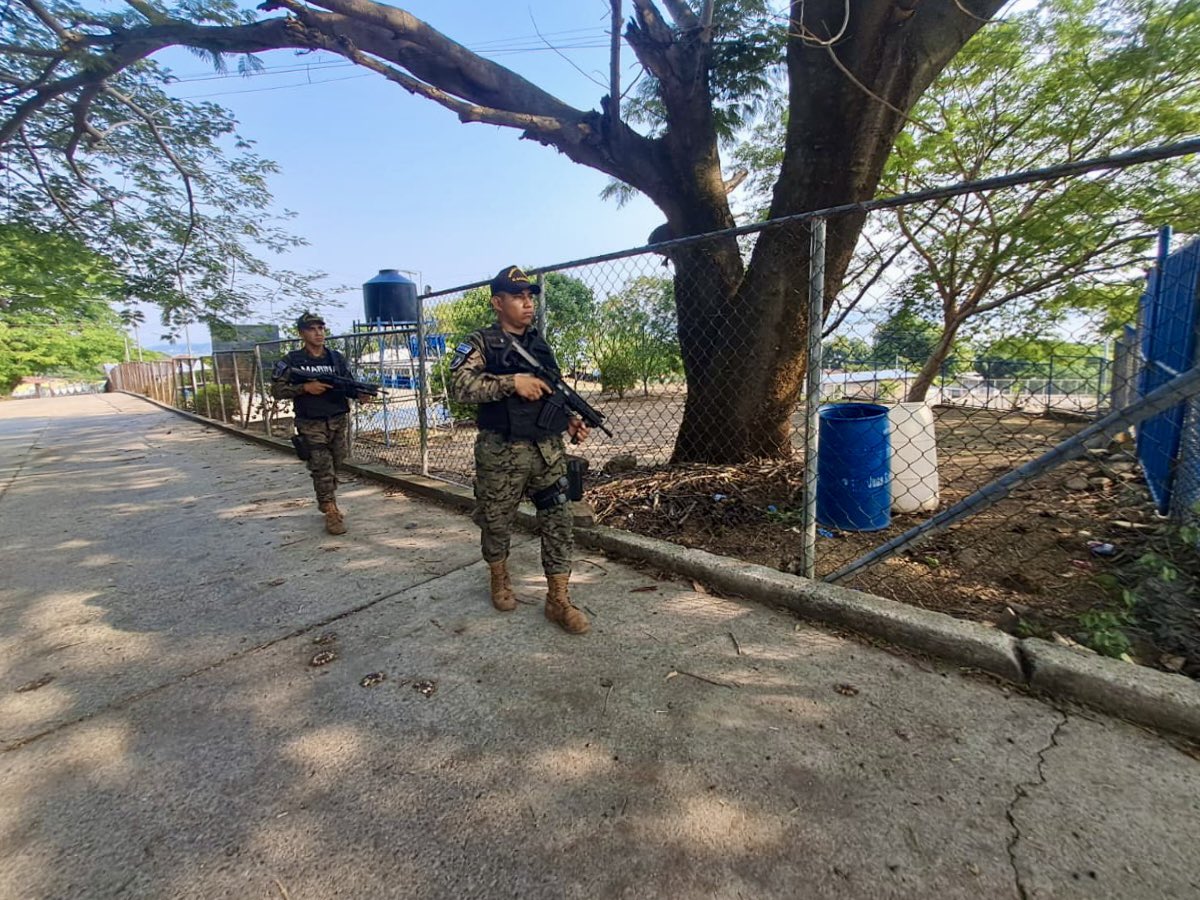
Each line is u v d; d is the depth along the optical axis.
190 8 6.88
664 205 5.53
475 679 2.36
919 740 1.87
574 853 1.52
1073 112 6.45
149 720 2.19
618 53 4.96
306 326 4.40
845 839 1.52
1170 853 1.43
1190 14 5.16
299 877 1.49
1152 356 3.87
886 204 2.38
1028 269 5.11
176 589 3.50
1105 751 1.79
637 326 5.68
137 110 8.48
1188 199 4.70
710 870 1.46
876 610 2.50
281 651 2.68
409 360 8.45
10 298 10.38
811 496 2.82
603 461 6.46
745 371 4.89
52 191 8.88
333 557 3.93
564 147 5.55
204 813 1.72
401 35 5.11
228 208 10.79
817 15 3.93
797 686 2.20
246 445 9.57
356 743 2.01
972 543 3.43
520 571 3.52
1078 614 2.50
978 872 1.41
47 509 5.73
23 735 2.13
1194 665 2.08
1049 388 3.11
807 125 4.18
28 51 5.87
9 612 3.25
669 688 2.23
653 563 3.40
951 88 6.95
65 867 1.54
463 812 1.68
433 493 5.30
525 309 2.75
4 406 26.36
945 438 5.82
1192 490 3.10
